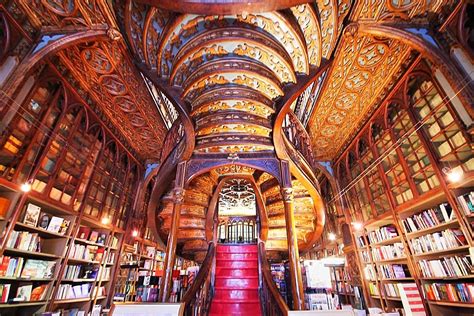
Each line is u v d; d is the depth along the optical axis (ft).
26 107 12.05
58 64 13.67
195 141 13.73
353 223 19.61
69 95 14.88
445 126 11.73
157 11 10.14
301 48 10.83
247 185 26.12
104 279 18.54
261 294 15.17
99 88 16.01
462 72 10.12
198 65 12.05
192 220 17.57
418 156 13.50
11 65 10.66
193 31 10.99
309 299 16.87
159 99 17.83
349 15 10.64
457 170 11.02
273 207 18.07
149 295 21.68
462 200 10.85
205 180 17.01
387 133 15.98
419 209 14.26
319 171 24.50
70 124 15.26
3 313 12.10
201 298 12.90
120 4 9.95
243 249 18.97
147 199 25.86
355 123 18.90
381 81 15.02
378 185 17.17
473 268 10.25
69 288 15.07
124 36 11.15
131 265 20.29
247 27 11.01
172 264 11.72
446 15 10.52
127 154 22.24
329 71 14.20
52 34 11.48
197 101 12.84
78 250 15.96
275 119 12.16
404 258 14.37
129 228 21.85
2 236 10.72
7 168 11.16
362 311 14.14
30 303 12.25
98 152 18.16
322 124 19.15
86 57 13.61
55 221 14.05
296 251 11.59
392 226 16.62
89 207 17.11
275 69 12.00
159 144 22.57
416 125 13.32
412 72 13.43
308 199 16.40
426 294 12.86
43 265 13.10
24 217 12.01
